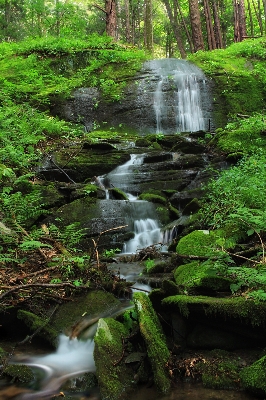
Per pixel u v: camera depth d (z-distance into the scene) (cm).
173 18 3005
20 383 336
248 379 304
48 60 1612
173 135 1211
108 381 316
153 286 502
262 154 848
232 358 342
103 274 514
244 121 1113
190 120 1423
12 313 427
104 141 1159
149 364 333
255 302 345
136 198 861
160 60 1719
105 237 704
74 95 1436
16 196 662
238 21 2450
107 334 359
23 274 475
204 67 1614
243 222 511
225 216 610
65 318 431
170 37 3572
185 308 363
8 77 1472
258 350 347
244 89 1467
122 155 1012
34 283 450
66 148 1029
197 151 1035
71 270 501
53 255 533
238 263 474
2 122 962
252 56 1744
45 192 769
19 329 430
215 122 1409
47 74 1561
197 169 939
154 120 1417
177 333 377
